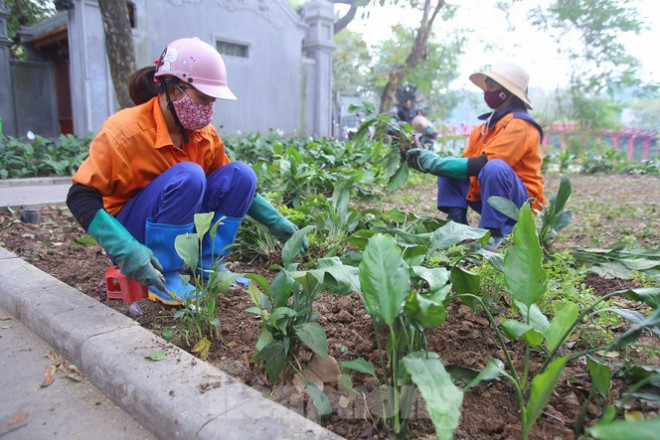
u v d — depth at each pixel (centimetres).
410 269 166
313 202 364
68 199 212
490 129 364
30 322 230
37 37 1315
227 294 256
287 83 1370
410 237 228
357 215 344
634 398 165
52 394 180
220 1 1186
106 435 158
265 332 169
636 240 411
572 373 183
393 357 145
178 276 243
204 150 257
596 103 1171
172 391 159
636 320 159
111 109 1000
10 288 251
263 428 140
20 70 1352
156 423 157
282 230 282
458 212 383
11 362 201
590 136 1236
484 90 376
